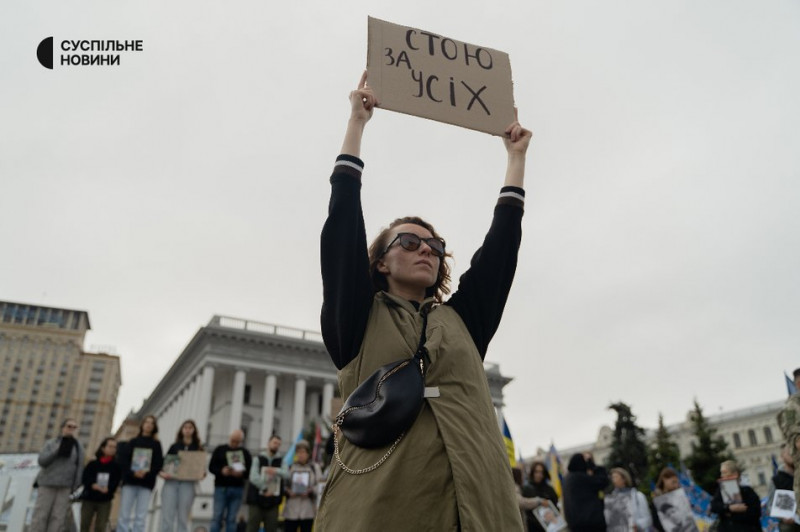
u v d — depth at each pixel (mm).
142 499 9344
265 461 10141
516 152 2541
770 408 66938
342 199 2061
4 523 7848
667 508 9008
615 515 9156
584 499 8688
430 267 2209
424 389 1791
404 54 2514
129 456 9422
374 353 1905
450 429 1732
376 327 1972
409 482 1647
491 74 2666
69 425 8797
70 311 151375
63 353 146125
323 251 2033
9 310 146625
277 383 55375
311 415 55750
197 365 52688
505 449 1886
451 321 2092
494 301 2273
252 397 54156
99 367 149000
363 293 2018
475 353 2041
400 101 2412
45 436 138375
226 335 50500
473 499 1639
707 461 38031
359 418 1725
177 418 58625
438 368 1860
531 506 8398
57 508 8531
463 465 1675
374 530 1591
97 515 9141
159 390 68938
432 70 2539
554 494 9031
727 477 8188
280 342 51688
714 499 8289
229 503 9805
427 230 2396
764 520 9492
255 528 9773
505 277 2338
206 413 48188
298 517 9594
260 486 9812
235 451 9969
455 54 2627
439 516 1614
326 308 2010
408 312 2047
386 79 2428
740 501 7996
